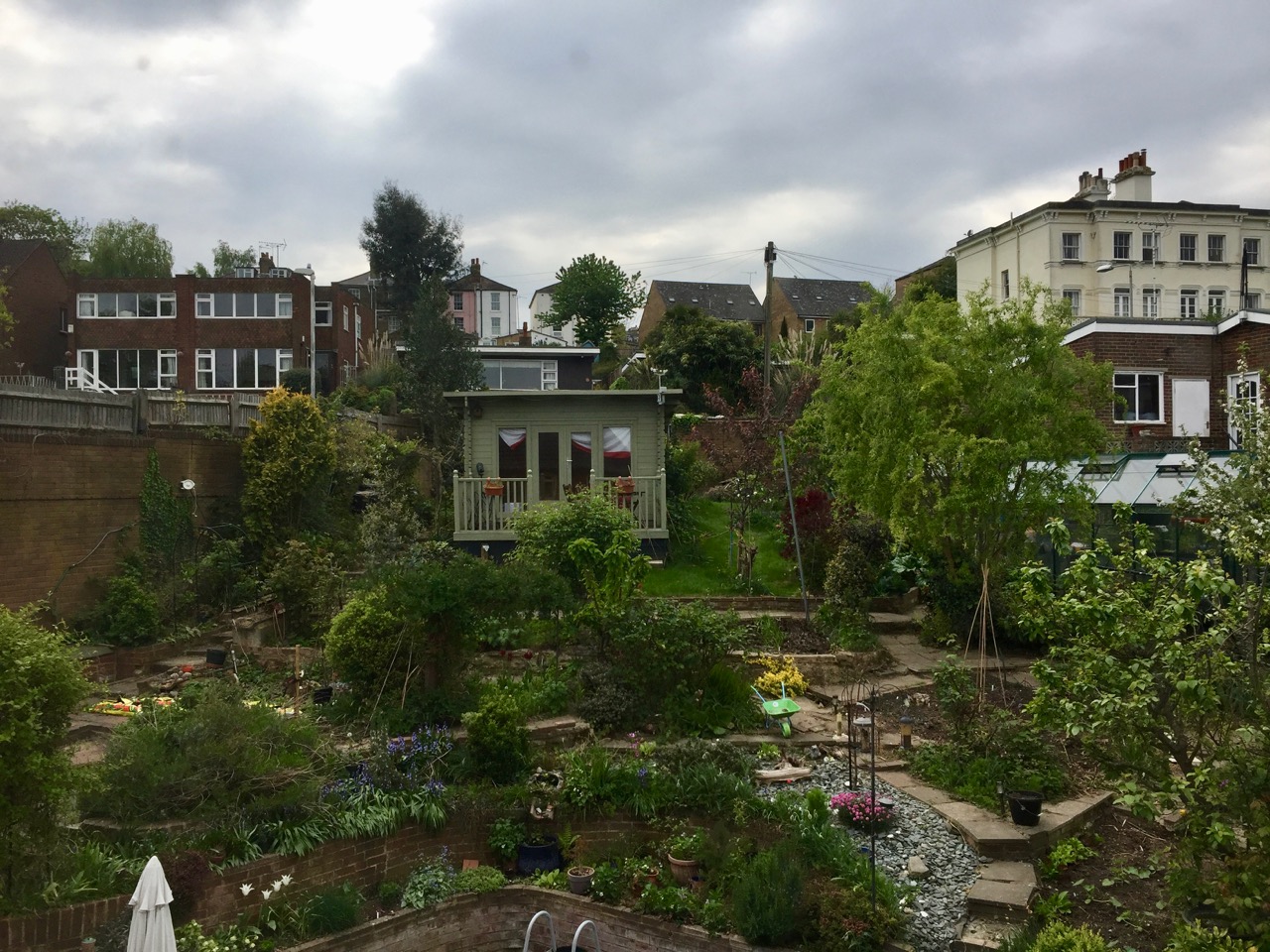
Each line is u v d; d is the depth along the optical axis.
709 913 8.60
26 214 56.22
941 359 14.48
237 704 9.82
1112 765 7.64
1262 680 7.08
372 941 8.66
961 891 8.62
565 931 9.20
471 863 9.79
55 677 7.32
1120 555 7.99
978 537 14.40
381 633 11.34
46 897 7.40
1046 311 14.77
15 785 7.08
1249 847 6.85
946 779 10.49
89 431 13.98
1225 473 8.84
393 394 29.09
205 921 8.07
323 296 39.03
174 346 36.94
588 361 30.27
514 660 13.13
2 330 24.89
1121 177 38.19
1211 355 21.20
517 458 20.02
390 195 52.88
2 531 12.19
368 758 10.05
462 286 62.56
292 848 8.70
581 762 10.50
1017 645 14.79
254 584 15.84
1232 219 38.16
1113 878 8.83
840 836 9.30
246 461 17.02
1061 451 14.14
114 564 14.28
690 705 11.82
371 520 16.33
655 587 17.12
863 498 15.36
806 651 14.26
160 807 8.72
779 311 52.91
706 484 23.20
